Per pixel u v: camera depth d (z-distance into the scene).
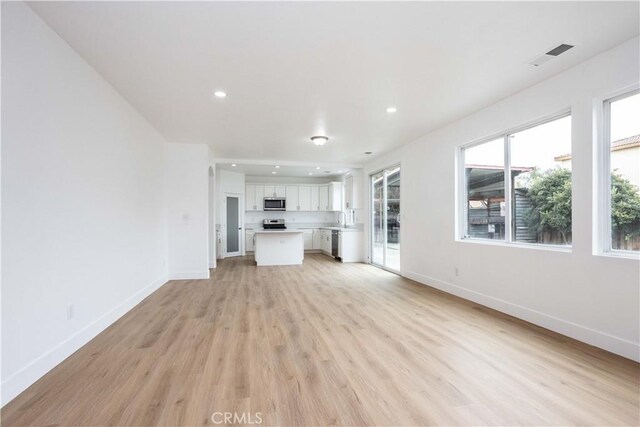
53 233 2.27
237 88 3.24
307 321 3.35
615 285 2.49
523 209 3.50
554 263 2.98
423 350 2.60
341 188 9.35
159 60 2.66
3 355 1.83
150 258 4.53
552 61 2.71
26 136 1.99
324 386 2.05
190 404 1.86
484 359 2.42
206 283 5.28
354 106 3.76
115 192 3.31
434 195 4.88
